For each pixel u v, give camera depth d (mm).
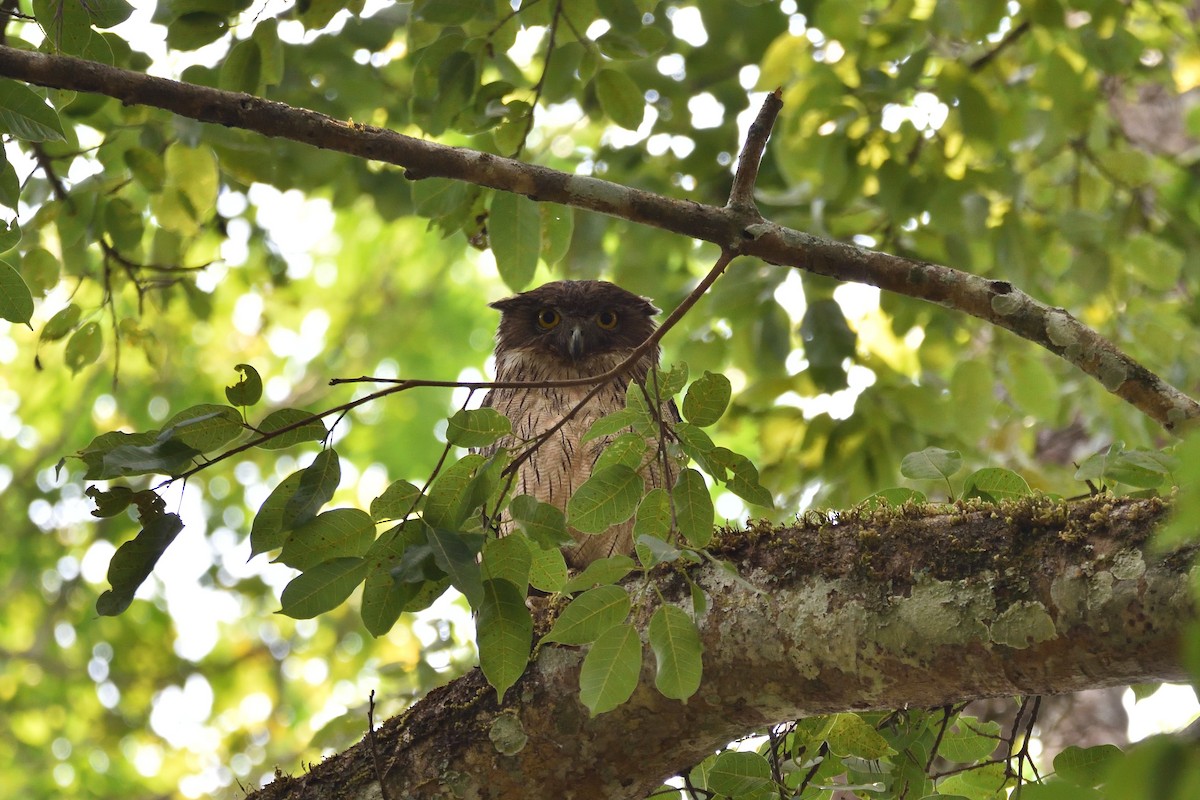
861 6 12398
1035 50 12594
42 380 19484
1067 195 14109
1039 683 5043
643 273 13734
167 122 9820
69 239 10227
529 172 6508
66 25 6727
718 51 14078
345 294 21578
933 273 6332
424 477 20672
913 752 6621
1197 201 14578
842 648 5398
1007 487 6363
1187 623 4570
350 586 5055
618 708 5883
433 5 8508
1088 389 12898
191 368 20078
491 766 6059
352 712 10688
